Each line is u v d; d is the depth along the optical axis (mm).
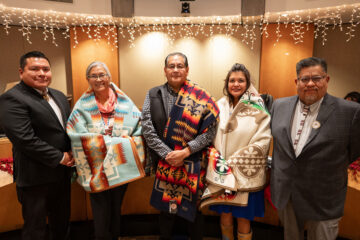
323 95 1372
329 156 1332
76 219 2359
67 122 1748
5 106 1547
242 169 1617
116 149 1718
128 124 1796
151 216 2432
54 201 1878
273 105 1605
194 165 1669
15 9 3328
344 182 1399
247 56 4652
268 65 4441
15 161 1695
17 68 4527
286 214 1532
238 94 1683
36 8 3357
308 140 1362
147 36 4758
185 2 3938
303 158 1386
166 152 1654
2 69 4430
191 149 1616
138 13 3980
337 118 1322
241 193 1646
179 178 1704
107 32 4406
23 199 1710
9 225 2238
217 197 1686
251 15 3785
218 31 4656
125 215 2449
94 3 3686
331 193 1371
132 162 1760
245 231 1754
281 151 1472
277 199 1488
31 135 1563
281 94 4484
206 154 1752
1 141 2121
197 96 1692
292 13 3658
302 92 1371
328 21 4195
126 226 2330
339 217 1396
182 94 1691
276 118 1536
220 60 4742
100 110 1775
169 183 1735
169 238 1857
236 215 1688
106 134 1769
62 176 1796
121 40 4742
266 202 2254
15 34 4441
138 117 1855
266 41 4371
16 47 4480
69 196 1932
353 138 1312
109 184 1709
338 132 1311
